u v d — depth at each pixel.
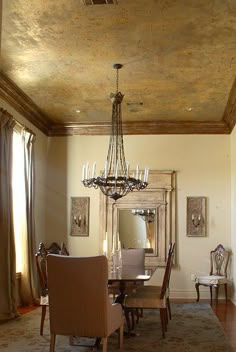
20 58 5.29
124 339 4.82
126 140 8.33
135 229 8.12
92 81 6.07
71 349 4.42
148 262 7.98
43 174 8.27
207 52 5.02
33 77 5.95
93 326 3.89
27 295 6.85
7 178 6.05
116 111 5.92
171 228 8.05
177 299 7.73
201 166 8.16
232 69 5.54
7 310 5.80
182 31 4.52
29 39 4.75
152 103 7.07
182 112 7.57
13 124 6.34
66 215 8.34
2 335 4.96
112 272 5.26
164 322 4.97
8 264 5.89
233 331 5.20
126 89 6.39
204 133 8.22
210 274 7.79
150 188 8.15
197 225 8.02
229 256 7.84
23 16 4.25
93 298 3.87
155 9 4.09
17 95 6.60
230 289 7.78
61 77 5.93
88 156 8.39
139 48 4.95
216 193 8.09
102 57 5.22
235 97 6.49
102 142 8.41
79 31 4.56
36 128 7.93
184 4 3.99
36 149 7.91
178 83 6.09
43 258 5.20
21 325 5.47
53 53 5.13
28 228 6.98
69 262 3.90
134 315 5.76
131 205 8.18
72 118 8.08
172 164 8.22
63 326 3.97
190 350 4.37
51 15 4.22
